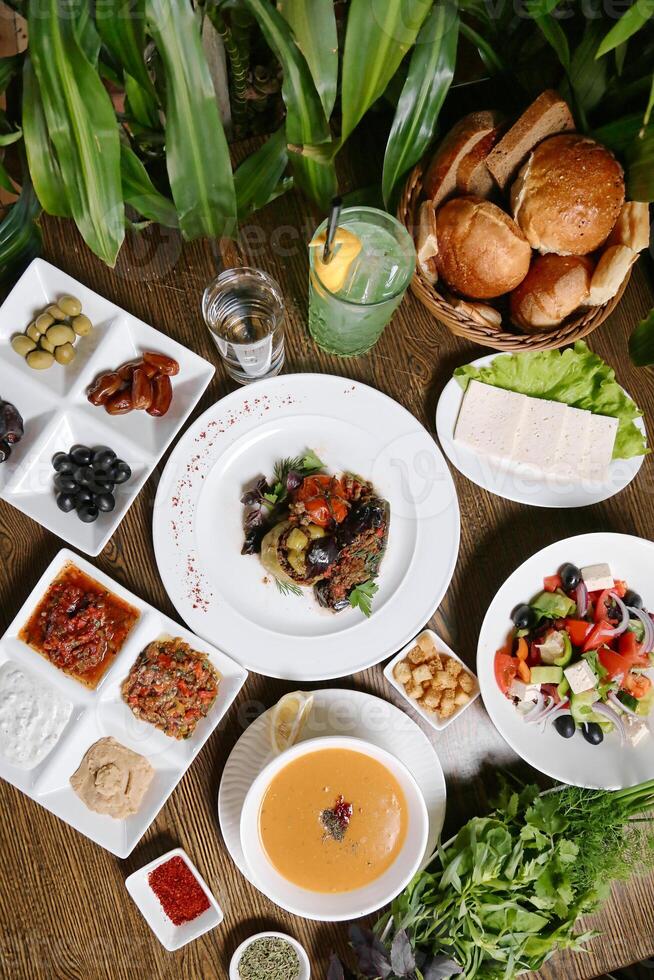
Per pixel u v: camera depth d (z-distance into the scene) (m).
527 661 0.89
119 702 0.87
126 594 0.85
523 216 0.82
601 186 0.79
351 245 0.77
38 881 0.87
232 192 0.79
